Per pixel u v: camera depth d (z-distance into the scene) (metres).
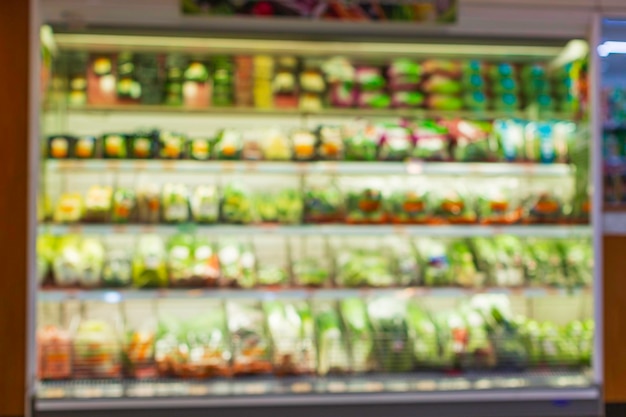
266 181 4.30
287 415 3.72
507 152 4.14
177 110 4.15
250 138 4.08
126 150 3.99
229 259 4.01
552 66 4.24
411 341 3.99
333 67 4.21
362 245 4.30
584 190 3.94
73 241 3.99
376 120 4.30
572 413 3.84
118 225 3.88
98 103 4.05
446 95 4.22
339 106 4.18
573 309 4.20
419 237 4.30
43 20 3.62
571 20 3.81
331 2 3.74
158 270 3.93
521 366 4.03
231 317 4.04
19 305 3.62
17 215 3.63
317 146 4.12
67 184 4.20
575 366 4.05
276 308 4.11
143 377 3.88
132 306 4.21
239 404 3.70
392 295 3.99
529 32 3.81
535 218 4.09
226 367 3.88
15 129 3.64
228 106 4.11
